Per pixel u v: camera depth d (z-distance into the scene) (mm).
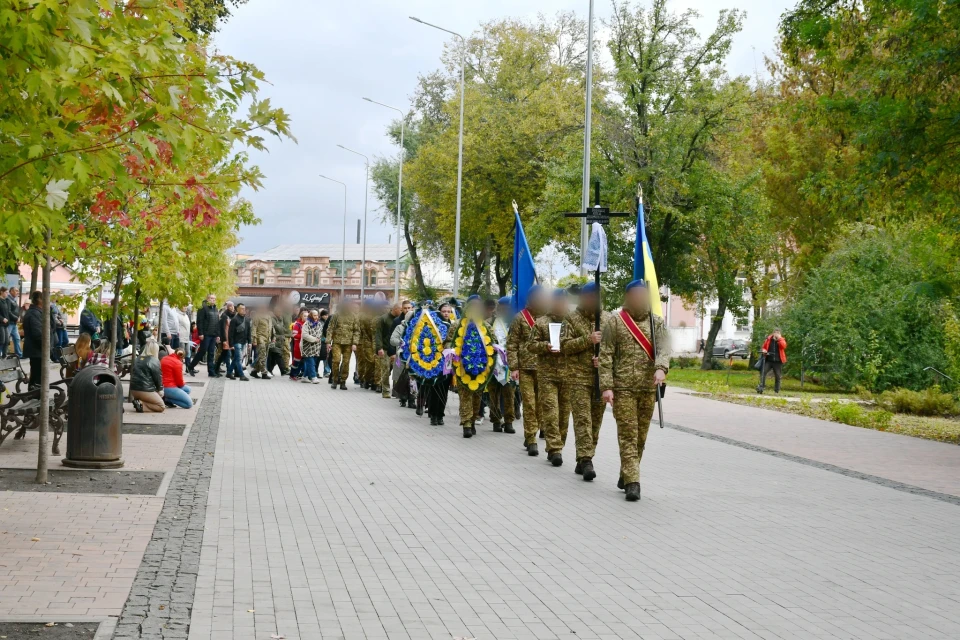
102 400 10750
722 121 42062
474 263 58781
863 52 18094
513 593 6480
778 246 47281
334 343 24797
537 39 52219
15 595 5953
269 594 6230
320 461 12180
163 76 6133
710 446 15125
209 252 18562
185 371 29844
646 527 8789
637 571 7172
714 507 9852
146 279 14516
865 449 15516
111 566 6738
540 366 12516
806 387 34750
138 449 12438
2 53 5254
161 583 6367
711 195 42188
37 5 5012
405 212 65062
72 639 5176
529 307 13461
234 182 7000
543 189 48125
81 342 14883
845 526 9102
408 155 65312
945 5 16141
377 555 7418
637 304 10219
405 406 20141
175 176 7961
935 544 8422
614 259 45375
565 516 9180
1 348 24234
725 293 46875
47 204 5543
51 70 5332
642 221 11484
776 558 7715
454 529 8453
